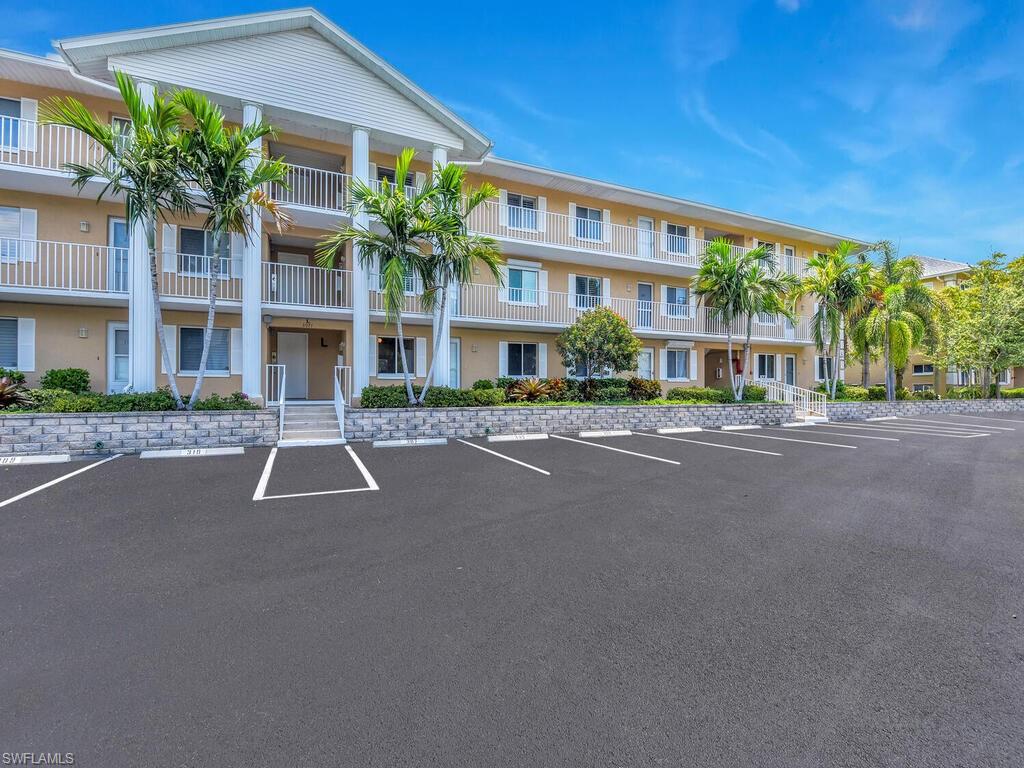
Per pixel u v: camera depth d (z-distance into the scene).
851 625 3.13
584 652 2.79
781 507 5.86
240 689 2.43
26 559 4.06
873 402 19.06
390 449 9.82
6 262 11.27
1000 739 2.12
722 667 2.66
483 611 3.28
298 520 5.19
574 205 18.09
